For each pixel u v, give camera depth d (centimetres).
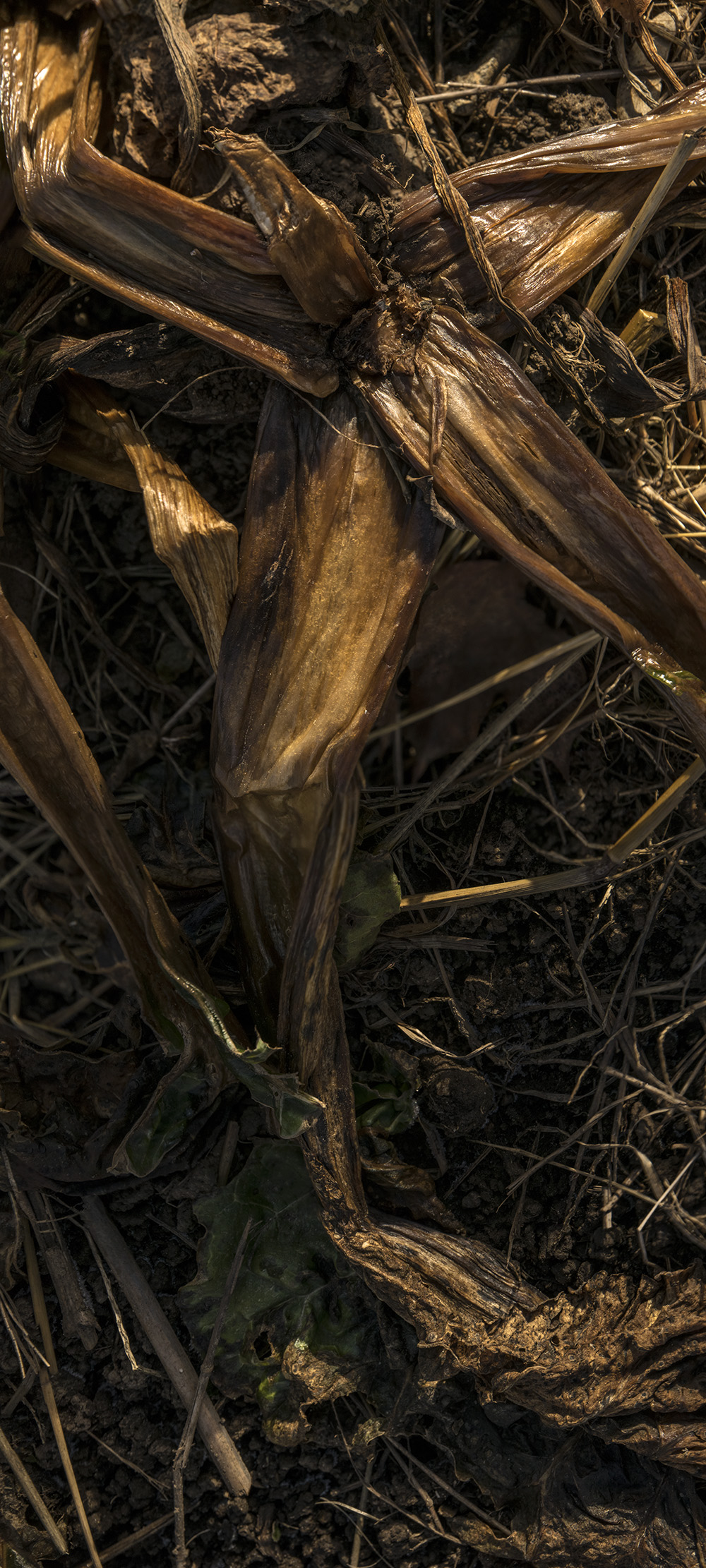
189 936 60
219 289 55
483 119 59
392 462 55
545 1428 60
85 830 56
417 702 64
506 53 60
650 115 56
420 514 56
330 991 57
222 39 54
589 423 57
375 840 61
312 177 55
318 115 55
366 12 54
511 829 62
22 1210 61
